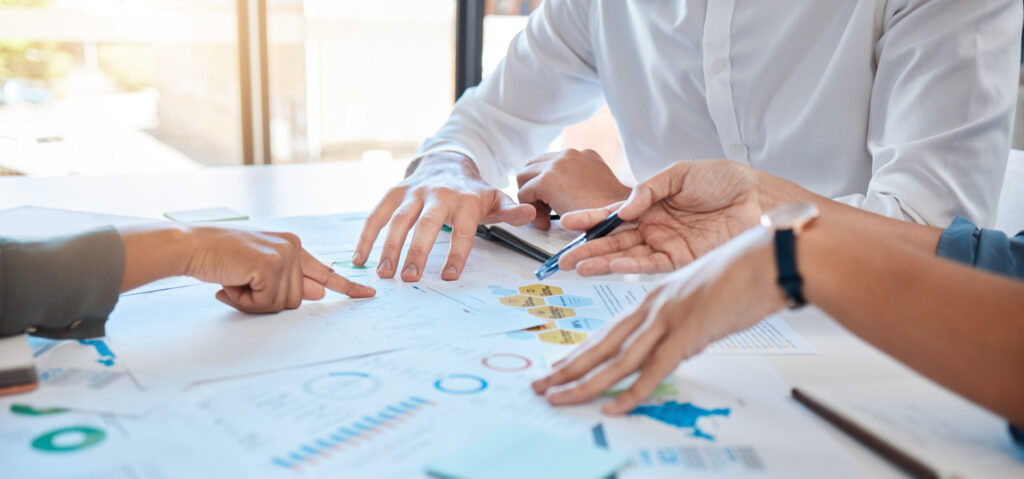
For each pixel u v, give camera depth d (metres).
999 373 0.44
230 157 4.62
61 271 0.57
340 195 1.26
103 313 0.60
